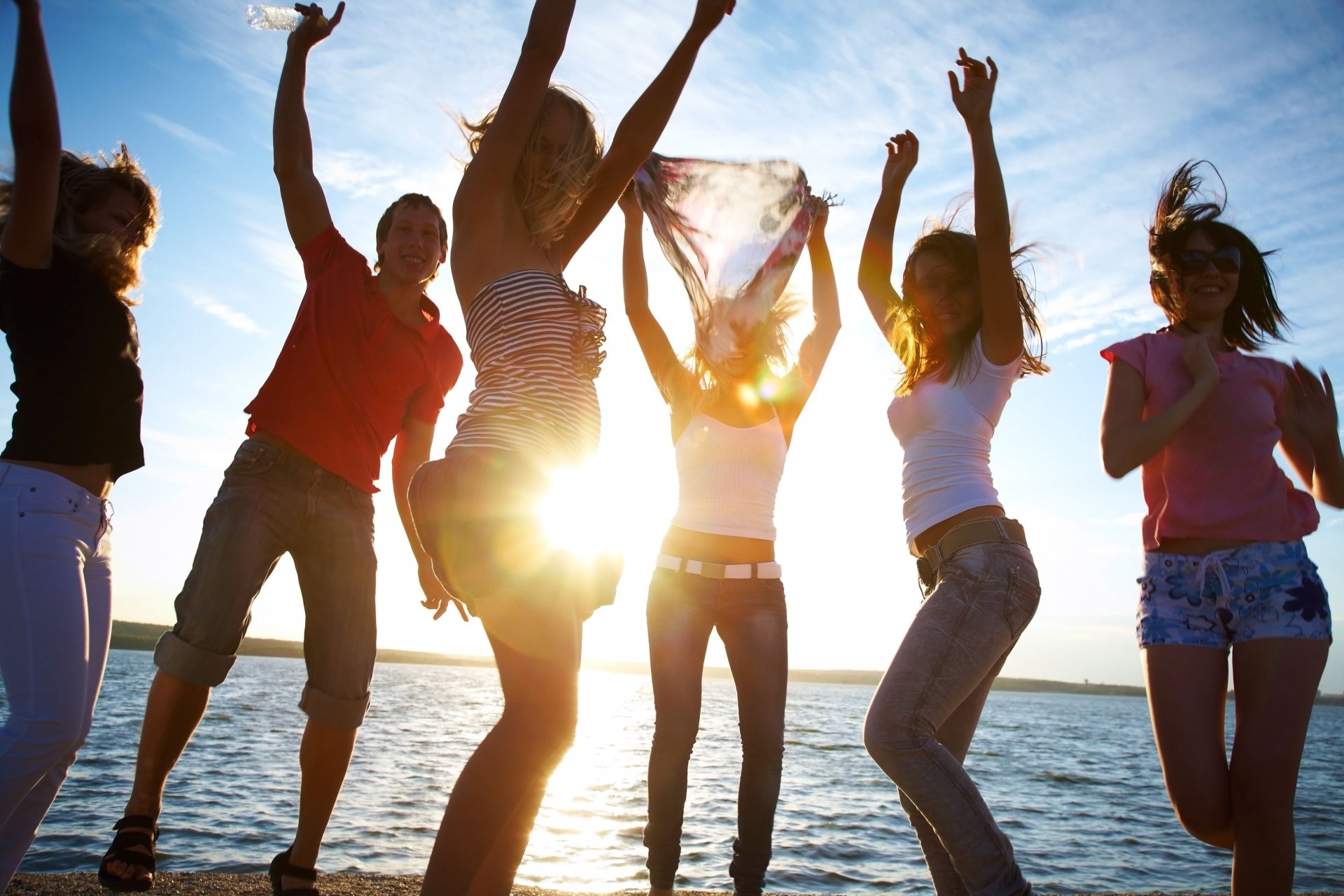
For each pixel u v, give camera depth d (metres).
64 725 2.23
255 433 2.77
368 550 2.84
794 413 3.61
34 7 2.19
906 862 8.39
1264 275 2.98
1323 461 2.89
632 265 3.63
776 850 8.72
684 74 2.17
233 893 2.91
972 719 2.74
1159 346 2.93
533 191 2.07
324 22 2.92
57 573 2.27
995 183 2.58
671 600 3.30
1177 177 3.08
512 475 1.80
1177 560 2.76
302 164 2.97
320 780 2.74
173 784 10.36
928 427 2.75
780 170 3.05
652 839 3.14
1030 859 9.52
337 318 2.83
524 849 1.82
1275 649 2.56
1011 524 2.59
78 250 2.43
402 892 3.05
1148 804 14.66
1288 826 2.47
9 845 2.33
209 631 2.57
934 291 2.81
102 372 2.43
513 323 1.93
